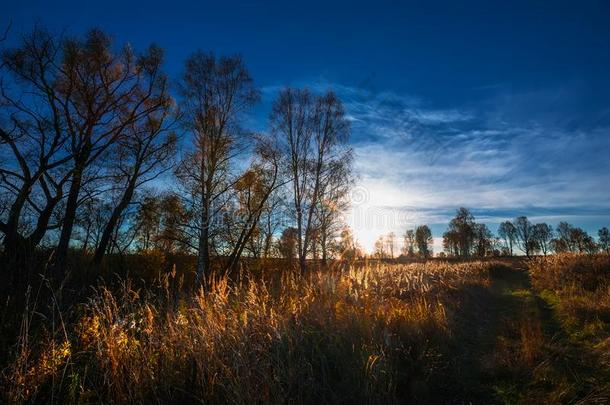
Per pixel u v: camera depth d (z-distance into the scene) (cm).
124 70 1683
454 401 392
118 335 391
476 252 7000
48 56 1472
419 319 598
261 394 331
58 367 371
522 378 432
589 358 478
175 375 371
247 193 2105
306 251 2131
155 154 1825
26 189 1328
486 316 862
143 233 2067
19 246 907
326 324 499
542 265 1722
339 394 364
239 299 525
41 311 534
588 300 824
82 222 1802
